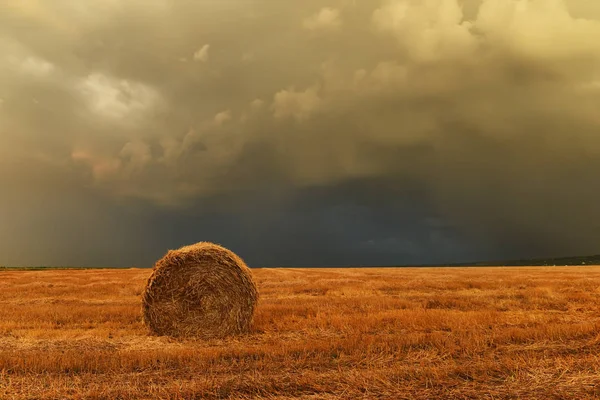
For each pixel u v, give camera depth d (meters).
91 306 15.06
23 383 6.46
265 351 7.98
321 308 13.74
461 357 7.69
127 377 6.71
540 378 6.52
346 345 8.24
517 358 7.50
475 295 17.55
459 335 9.20
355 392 6.00
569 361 7.27
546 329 9.28
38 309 13.93
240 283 11.81
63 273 38.03
